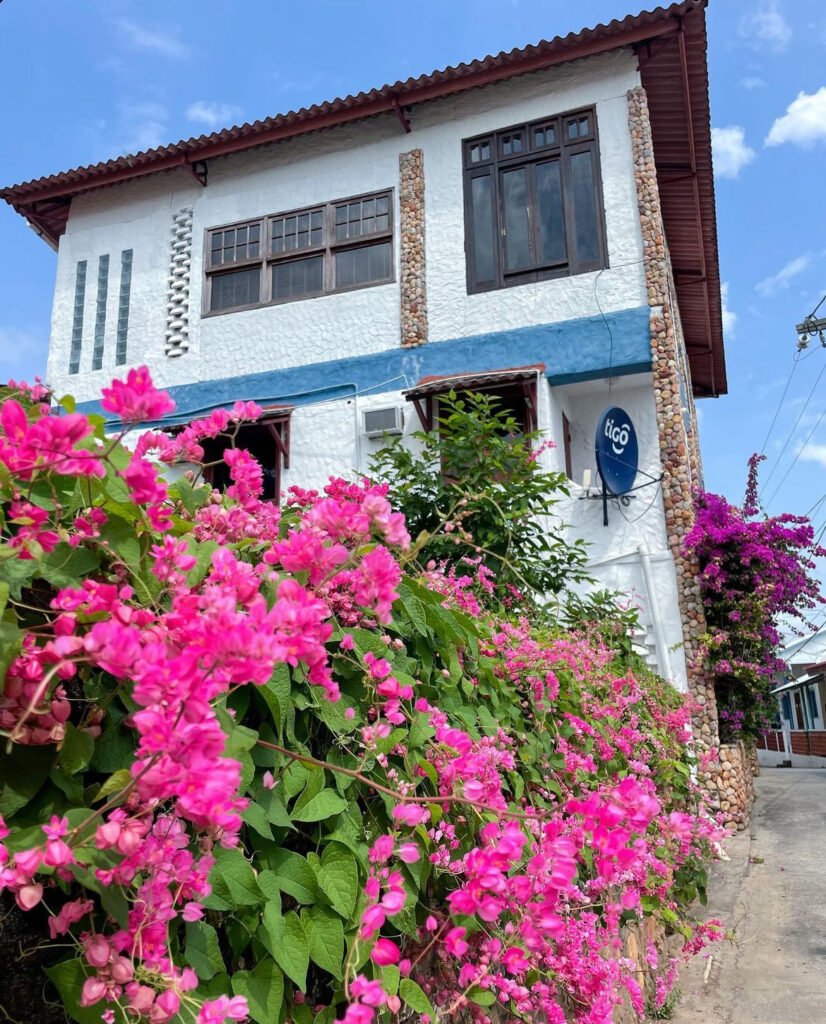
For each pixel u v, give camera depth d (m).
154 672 0.85
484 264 10.38
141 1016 0.95
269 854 1.37
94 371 11.84
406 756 1.76
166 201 12.13
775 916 5.52
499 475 6.45
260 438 11.16
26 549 1.11
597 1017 2.21
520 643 3.00
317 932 1.37
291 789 1.42
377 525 1.40
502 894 1.54
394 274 10.72
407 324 10.41
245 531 1.67
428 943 1.82
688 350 16.27
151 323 11.75
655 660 8.91
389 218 10.93
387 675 1.66
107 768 1.13
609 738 3.62
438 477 6.40
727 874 6.60
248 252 11.55
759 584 8.77
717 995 4.21
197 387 11.23
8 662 0.96
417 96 10.39
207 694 0.88
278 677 1.41
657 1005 3.92
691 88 9.95
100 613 1.08
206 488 1.79
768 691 9.52
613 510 9.47
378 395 10.36
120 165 11.63
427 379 9.92
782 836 8.34
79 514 1.27
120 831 0.90
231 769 0.88
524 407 10.29
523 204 10.35
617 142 9.97
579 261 9.93
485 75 10.11
